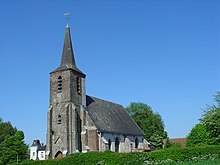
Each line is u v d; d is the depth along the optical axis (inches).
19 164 1632.6
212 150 1533.0
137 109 3580.2
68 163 1536.7
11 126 4087.1
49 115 2128.4
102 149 2070.6
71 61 2242.9
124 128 2512.3
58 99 2149.4
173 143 3801.7
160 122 3582.7
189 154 1517.0
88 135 2112.5
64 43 2300.7
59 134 2080.5
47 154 2055.9
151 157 1533.0
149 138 3432.6
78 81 2229.3
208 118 2041.1
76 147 2038.6
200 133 3043.8
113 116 2539.4
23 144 3193.9
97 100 2514.8
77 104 2158.0
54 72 2203.5
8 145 3080.7
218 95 2137.1
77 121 2117.4
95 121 2169.0
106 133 2186.3
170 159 1480.1
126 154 1501.0
